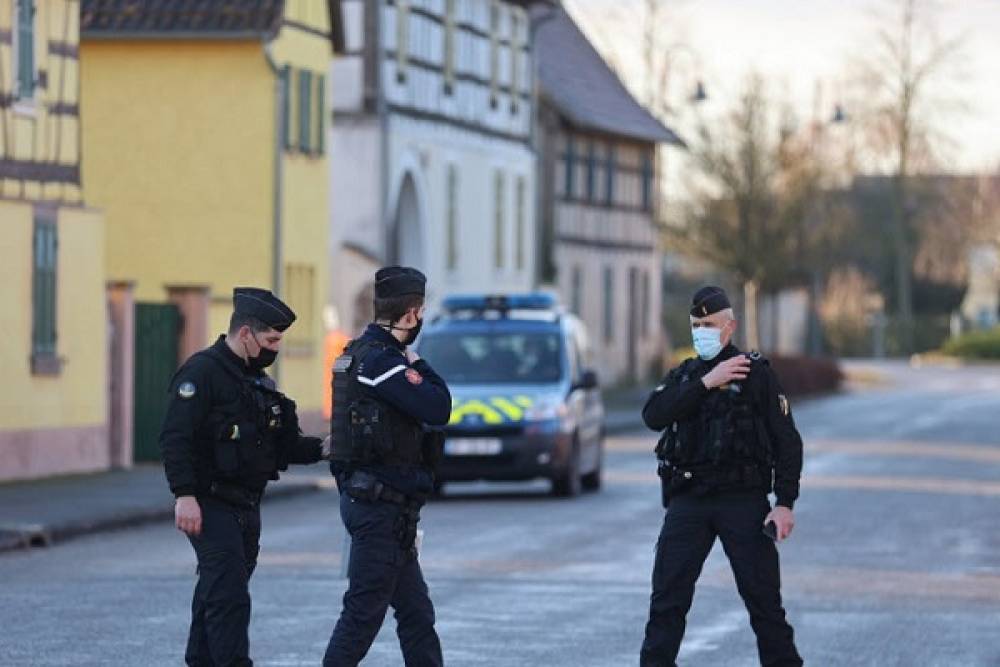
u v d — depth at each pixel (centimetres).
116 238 10231
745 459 2922
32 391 7350
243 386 2798
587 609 4181
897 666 3509
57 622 3906
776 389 2925
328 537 5691
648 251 18775
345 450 2806
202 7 10069
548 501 7125
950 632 3928
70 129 7706
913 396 18925
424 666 2842
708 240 17988
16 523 5584
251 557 2852
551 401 7112
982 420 14225
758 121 17912
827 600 4409
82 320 7694
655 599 2956
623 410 14300
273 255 10138
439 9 12950
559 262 16400
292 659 3497
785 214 17888
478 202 13825
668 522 2961
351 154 11794
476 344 7350
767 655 2952
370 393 2797
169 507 6269
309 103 10606
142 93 10206
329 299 11756
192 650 2847
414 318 2847
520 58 14825
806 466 9269
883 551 5447
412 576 2845
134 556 5156
